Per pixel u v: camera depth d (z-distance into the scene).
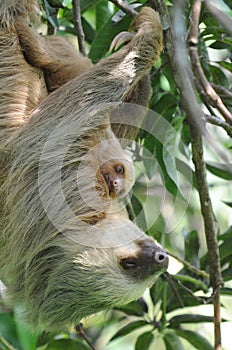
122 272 11.89
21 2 12.91
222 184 19.28
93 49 14.39
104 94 12.24
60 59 13.19
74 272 11.87
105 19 15.74
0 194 12.33
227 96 13.66
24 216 12.05
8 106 12.60
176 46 11.80
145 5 14.20
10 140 12.32
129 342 19.86
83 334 14.28
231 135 12.80
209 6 11.83
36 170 12.02
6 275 12.53
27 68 12.89
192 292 14.73
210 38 13.80
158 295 15.38
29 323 12.52
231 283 18.25
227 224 20.19
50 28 14.29
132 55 12.35
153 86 14.93
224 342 21.05
